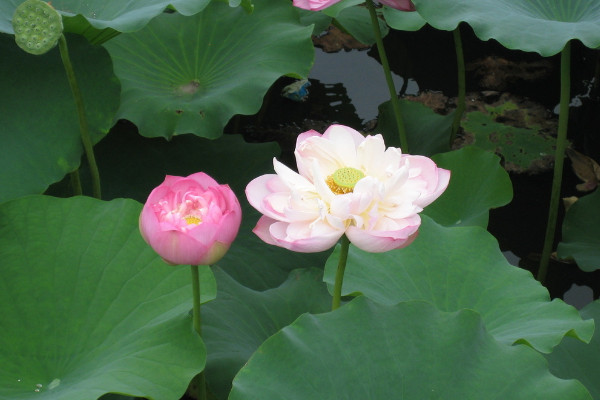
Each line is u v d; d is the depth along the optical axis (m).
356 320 2.03
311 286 2.38
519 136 3.56
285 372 1.98
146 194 2.65
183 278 2.14
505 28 2.42
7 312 2.11
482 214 2.56
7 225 2.16
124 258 2.15
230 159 2.72
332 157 1.98
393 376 1.99
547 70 4.00
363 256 2.26
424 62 4.08
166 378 2.02
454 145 3.50
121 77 2.63
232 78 2.64
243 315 2.30
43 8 2.17
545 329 2.12
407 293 2.22
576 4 2.53
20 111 2.39
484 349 2.02
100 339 2.10
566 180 3.38
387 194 1.94
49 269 2.14
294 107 3.77
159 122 2.57
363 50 4.16
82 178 2.63
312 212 1.93
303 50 2.66
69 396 1.99
